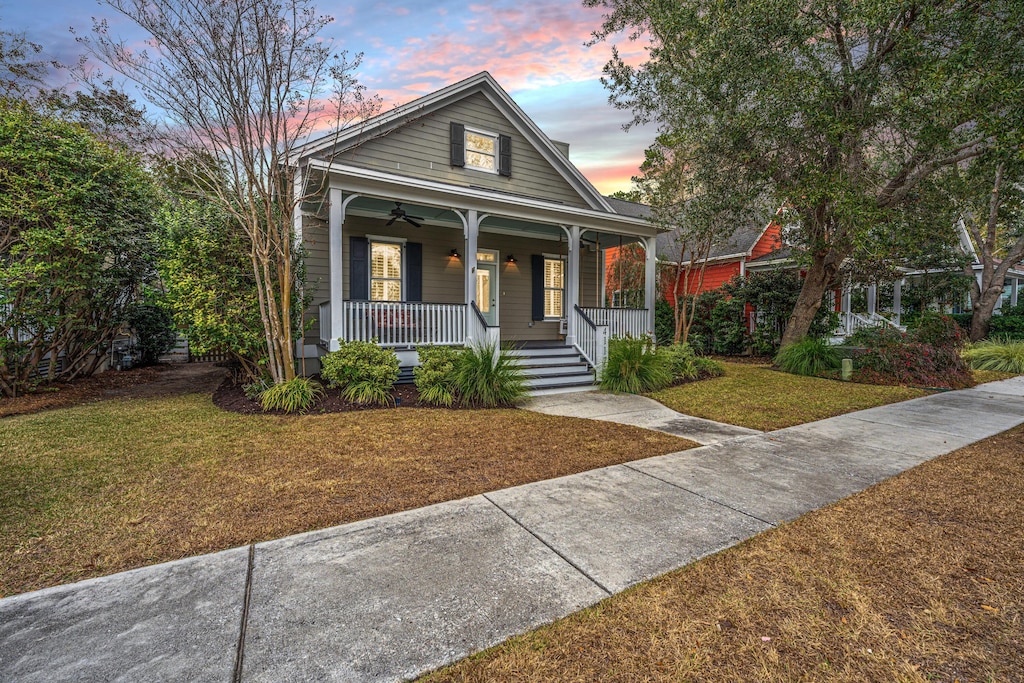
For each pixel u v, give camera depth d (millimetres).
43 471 3973
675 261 16109
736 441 5191
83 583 2379
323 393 6977
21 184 6590
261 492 3594
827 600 2283
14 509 3238
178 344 14195
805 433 5578
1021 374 10828
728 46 8242
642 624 2100
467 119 10664
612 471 4156
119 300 9086
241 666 1811
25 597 2252
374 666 1825
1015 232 16656
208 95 6449
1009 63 6254
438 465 4254
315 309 9172
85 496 3471
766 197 9969
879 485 3836
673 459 4520
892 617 2156
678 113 10336
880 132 9070
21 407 6535
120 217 7695
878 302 19328
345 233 9656
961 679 1782
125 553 2684
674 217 11086
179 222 7020
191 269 6969
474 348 8289
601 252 13422
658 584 2408
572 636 2016
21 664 1805
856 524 3109
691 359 10320
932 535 2955
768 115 8477
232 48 6168
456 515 3223
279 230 7273
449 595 2299
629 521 3141
